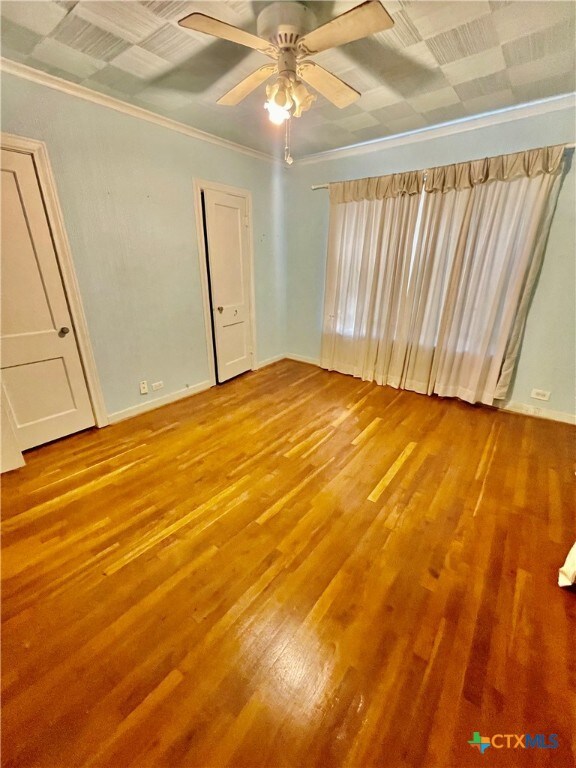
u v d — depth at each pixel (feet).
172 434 8.80
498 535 5.61
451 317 10.24
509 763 3.08
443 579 4.83
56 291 7.72
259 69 5.10
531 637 4.09
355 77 6.63
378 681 3.66
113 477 7.05
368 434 8.80
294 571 4.96
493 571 4.96
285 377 13.11
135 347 9.52
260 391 11.72
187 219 9.95
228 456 7.82
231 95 5.71
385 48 5.68
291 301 14.62
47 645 3.98
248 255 12.34
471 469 7.34
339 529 5.72
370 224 11.07
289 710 3.42
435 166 9.65
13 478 6.97
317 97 7.49
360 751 3.14
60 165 7.22
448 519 5.95
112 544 5.40
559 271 8.54
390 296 11.20
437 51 5.77
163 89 7.18
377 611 4.40
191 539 5.50
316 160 11.96
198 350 11.32
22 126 6.57
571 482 6.92
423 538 5.54
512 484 6.86
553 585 4.75
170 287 9.99
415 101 7.70
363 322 12.23
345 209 11.55
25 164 6.77
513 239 8.66
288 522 5.88
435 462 7.58
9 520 5.86
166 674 3.71
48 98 6.79
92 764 3.05
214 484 6.85
